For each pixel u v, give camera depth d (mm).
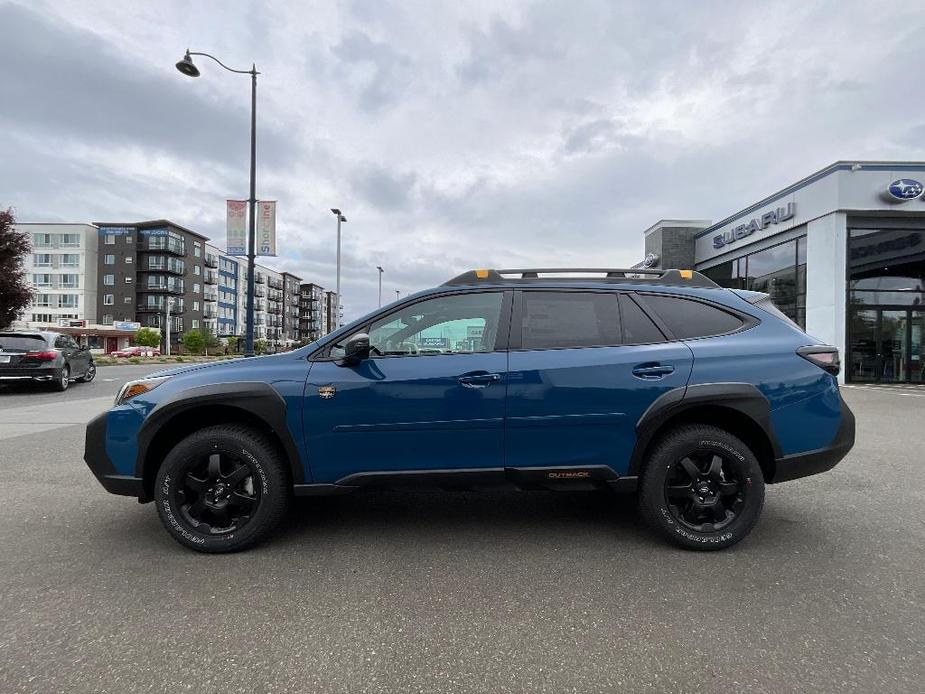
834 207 15586
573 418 3273
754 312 3545
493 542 3473
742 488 3295
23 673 2096
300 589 2816
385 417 3242
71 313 76812
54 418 8867
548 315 3496
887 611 2613
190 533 3240
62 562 3135
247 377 3271
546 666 2174
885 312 16016
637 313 3508
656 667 2168
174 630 2416
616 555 3270
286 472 3365
